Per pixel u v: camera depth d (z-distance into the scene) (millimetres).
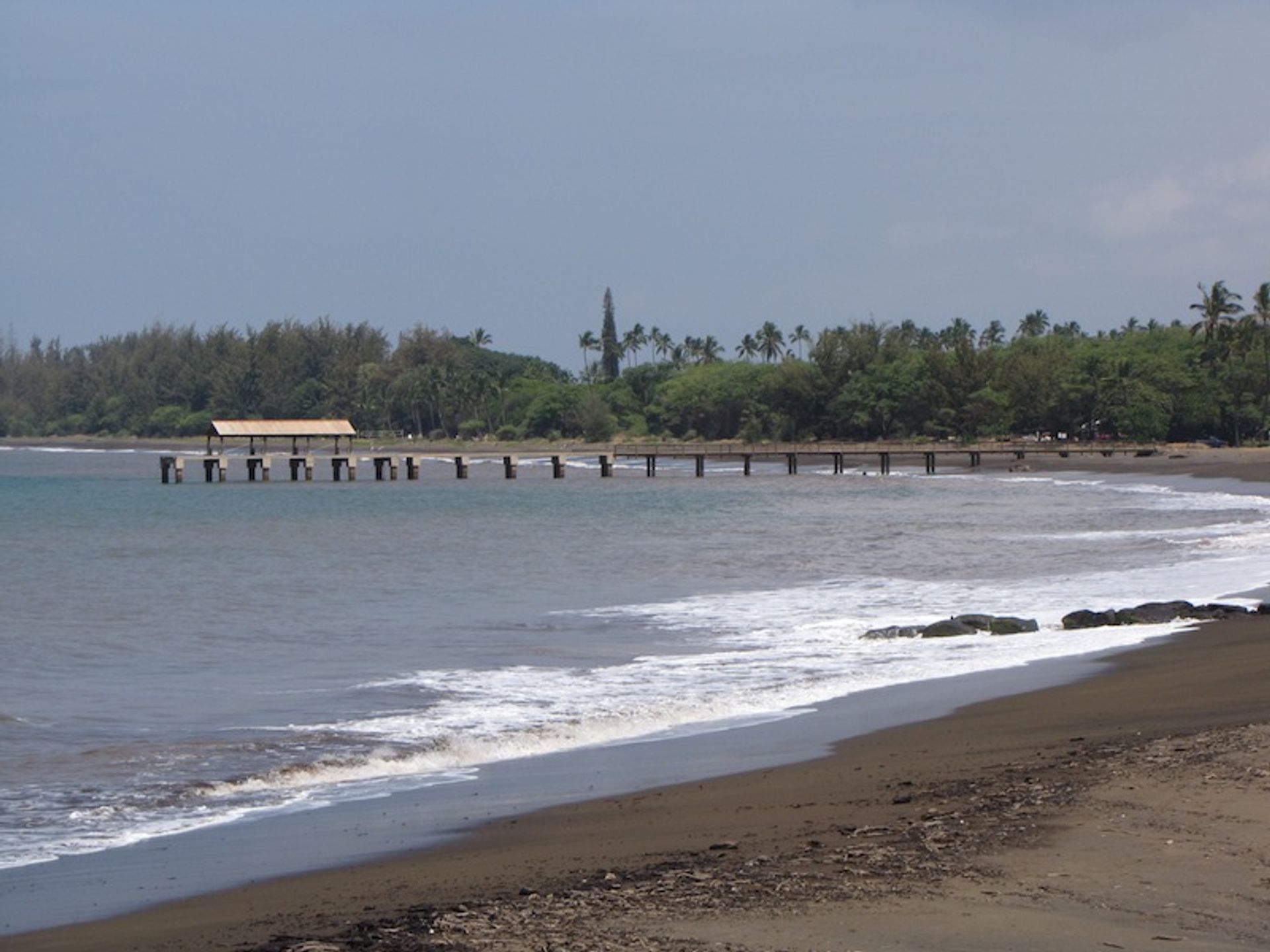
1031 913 12852
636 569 64375
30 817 20000
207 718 28531
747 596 51031
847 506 115000
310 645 40250
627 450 191000
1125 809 16453
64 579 63969
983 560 63812
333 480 182750
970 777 19641
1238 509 98250
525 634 41594
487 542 84000
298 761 23812
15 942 13961
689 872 14898
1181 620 38438
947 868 14383
